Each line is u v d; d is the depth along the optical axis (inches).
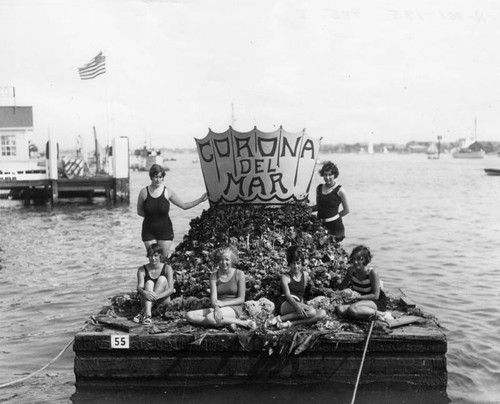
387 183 2768.2
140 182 3159.5
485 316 495.5
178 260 434.6
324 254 427.8
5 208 1637.6
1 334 463.5
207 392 334.3
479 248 863.7
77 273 705.6
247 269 410.3
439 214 1389.0
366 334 337.1
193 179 3567.9
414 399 329.4
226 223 466.0
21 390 351.6
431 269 700.7
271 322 348.2
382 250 849.5
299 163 514.9
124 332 344.2
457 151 6786.4
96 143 2187.5
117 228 1177.4
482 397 335.0
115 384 342.6
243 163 513.0
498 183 2682.1
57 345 433.7
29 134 1817.2
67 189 1690.5
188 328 346.6
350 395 330.6
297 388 336.8
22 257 831.1
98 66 1819.6
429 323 357.4
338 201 477.7
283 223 470.6
